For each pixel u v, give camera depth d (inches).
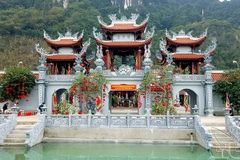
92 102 1221.7
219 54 3452.3
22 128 856.3
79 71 1314.0
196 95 1454.2
